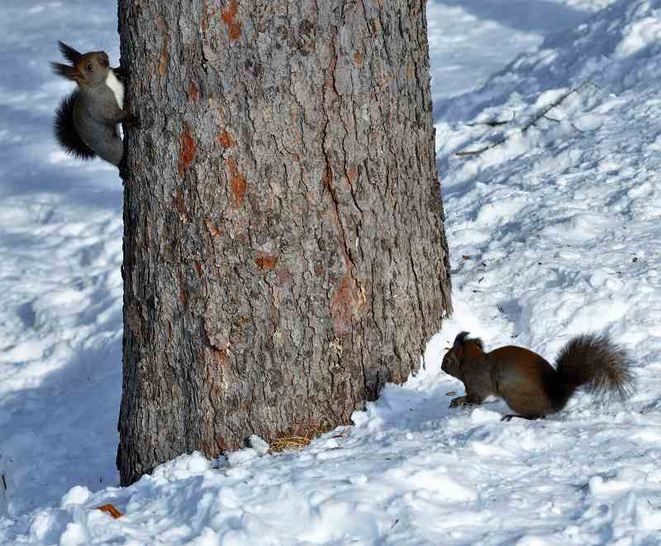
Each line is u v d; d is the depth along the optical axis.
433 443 7.30
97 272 16.50
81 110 8.71
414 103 8.62
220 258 8.10
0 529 6.94
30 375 13.84
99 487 10.23
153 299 8.40
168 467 8.16
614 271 10.33
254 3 7.83
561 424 7.40
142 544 6.05
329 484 6.48
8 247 17.88
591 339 7.65
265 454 8.12
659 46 17.91
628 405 7.77
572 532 5.67
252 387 8.23
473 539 5.70
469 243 12.24
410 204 8.63
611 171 13.52
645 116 15.23
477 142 16.91
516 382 7.57
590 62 18.25
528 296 9.87
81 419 11.72
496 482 6.46
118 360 13.55
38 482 10.54
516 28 26.66
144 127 8.25
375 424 8.20
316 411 8.31
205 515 6.27
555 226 11.73
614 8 20.25
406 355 8.65
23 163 21.59
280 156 8.01
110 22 30.80
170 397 8.45
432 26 27.44
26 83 26.53
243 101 7.95
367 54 8.16
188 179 8.09
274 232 8.08
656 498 5.98
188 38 7.94
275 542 5.92
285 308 8.17
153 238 8.33
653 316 9.38
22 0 33.28
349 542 5.90
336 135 8.10
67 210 19.16
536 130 16.20
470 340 7.93
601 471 6.50
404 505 6.07
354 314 8.34
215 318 8.16
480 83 22.47
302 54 7.93
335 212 8.20
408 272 8.65
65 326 14.91
